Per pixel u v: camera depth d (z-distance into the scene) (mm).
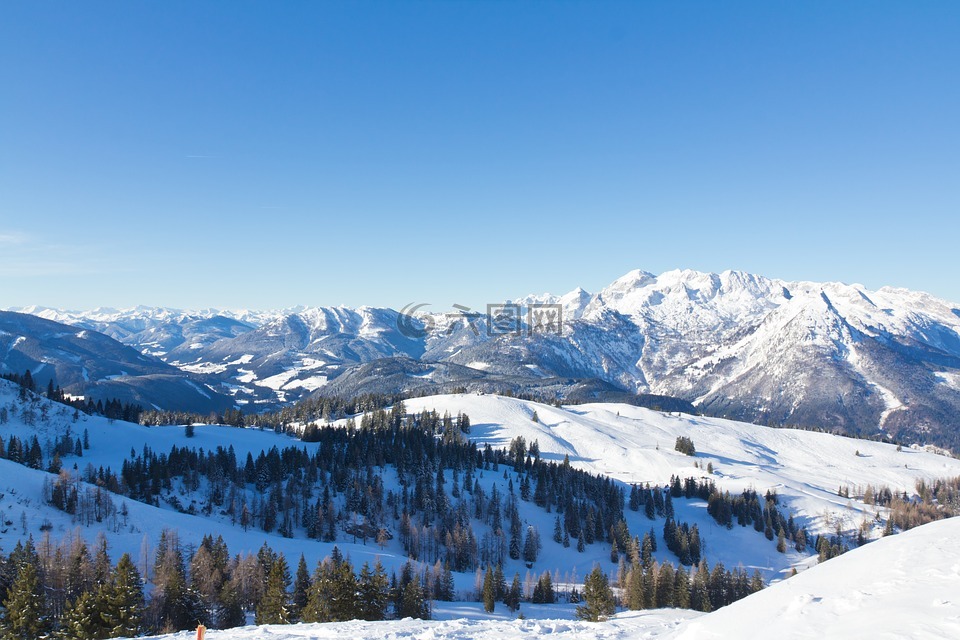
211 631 43188
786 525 187750
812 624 22891
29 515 103688
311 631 40062
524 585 136875
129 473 155125
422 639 35812
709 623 28234
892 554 30719
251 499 163125
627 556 157750
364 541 151125
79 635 62531
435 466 198375
